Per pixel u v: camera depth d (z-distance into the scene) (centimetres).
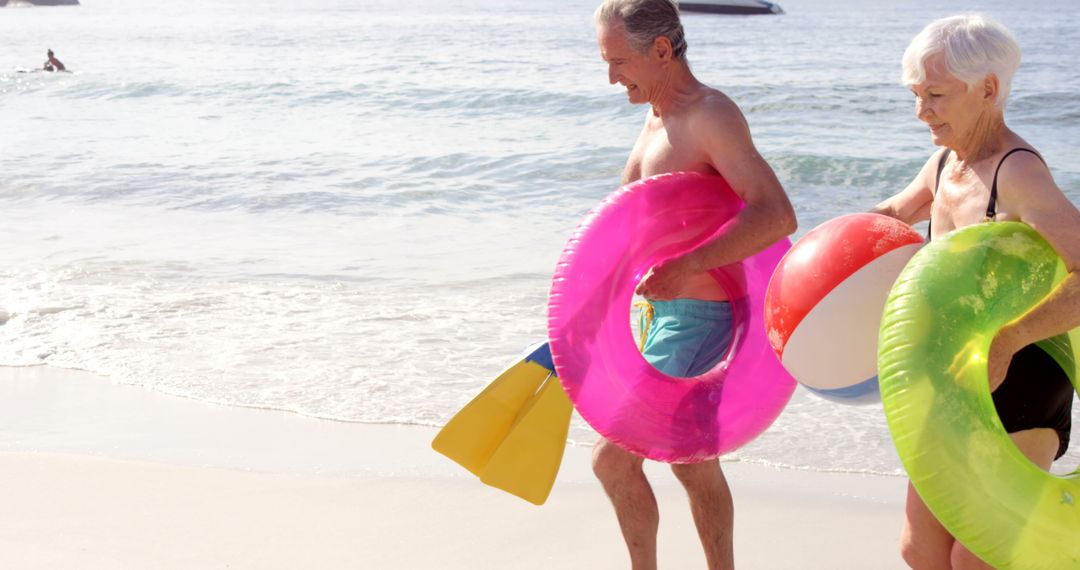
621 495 293
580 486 418
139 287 728
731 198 274
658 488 420
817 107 1742
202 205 1055
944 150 261
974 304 211
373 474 426
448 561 352
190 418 492
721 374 282
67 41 4322
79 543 357
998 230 221
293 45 3753
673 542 370
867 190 1141
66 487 405
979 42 227
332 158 1334
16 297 699
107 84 2208
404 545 363
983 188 237
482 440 302
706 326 285
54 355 582
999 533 205
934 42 231
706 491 300
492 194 1116
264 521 379
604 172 1220
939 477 205
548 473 301
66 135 1608
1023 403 233
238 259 816
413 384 537
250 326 637
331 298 702
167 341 607
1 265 791
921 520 253
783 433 476
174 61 3095
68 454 441
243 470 428
